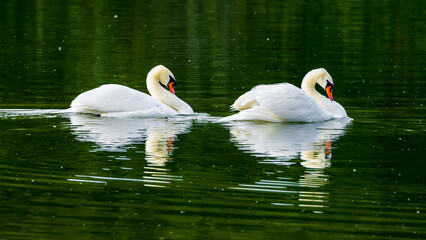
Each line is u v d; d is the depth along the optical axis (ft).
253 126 57.06
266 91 59.41
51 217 36.65
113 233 34.81
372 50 98.84
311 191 40.09
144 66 87.81
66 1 147.13
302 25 120.78
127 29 117.19
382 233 34.73
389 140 51.93
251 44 103.91
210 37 110.11
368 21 124.47
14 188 40.63
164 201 38.68
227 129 55.72
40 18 127.85
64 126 55.98
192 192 40.04
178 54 96.22
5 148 48.83
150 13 133.90
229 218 36.37
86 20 125.90
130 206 38.04
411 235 34.53
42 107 64.34
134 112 60.34
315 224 35.68
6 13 132.98
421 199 38.93
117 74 82.89
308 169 44.09
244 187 40.73
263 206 37.96
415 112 62.59
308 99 59.52
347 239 34.06
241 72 83.71
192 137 52.70
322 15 131.34
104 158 46.50
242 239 34.01
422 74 81.97
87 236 34.47
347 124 58.23
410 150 48.75
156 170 43.91
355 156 47.37
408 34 111.65
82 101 60.85
